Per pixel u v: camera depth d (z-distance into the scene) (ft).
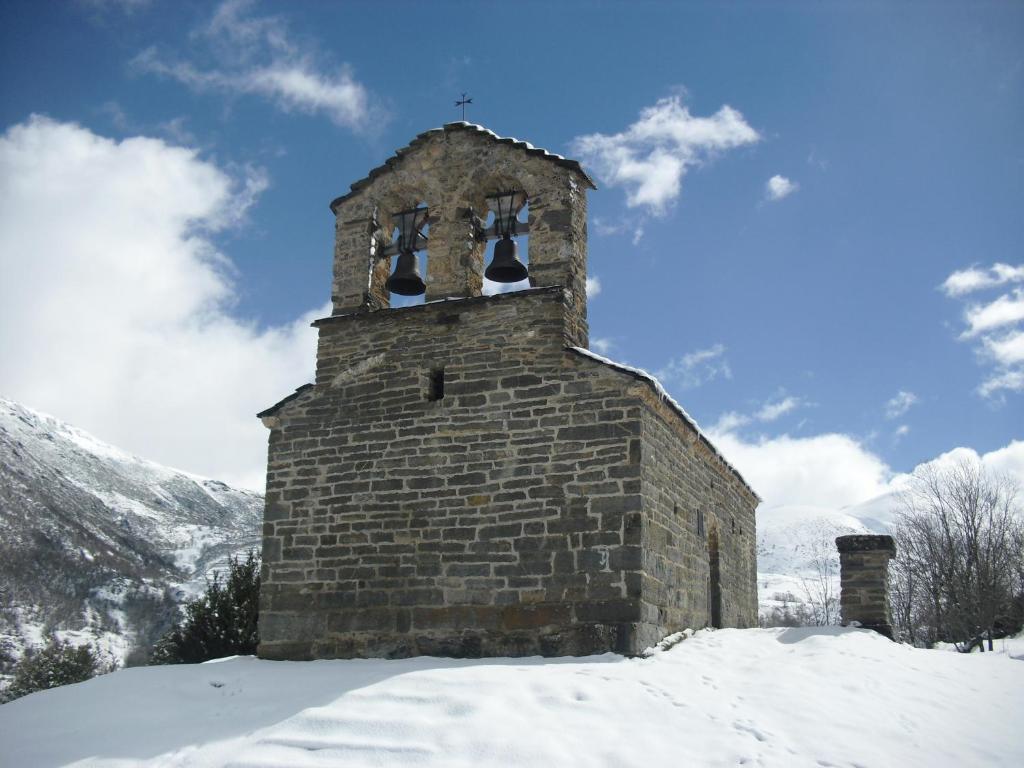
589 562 42.24
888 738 31.14
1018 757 30.63
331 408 49.70
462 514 45.21
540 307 46.65
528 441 44.98
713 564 59.26
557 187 48.96
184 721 35.68
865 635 46.11
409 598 45.01
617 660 39.60
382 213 53.47
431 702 32.99
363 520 47.14
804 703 33.50
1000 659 46.34
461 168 51.03
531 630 42.27
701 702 33.19
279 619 47.39
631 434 43.24
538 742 29.25
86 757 32.27
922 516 99.66
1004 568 88.79
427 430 47.14
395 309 49.37
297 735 31.45
